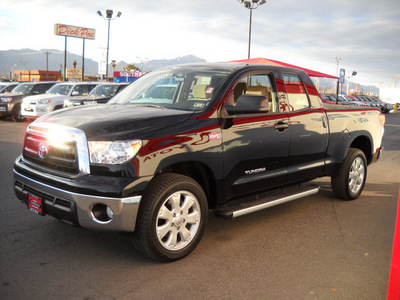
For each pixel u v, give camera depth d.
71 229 4.24
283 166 4.47
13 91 18.59
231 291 3.03
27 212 4.78
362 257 3.70
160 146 3.33
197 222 3.64
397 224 1.97
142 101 4.29
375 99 37.78
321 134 4.89
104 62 38.78
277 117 4.33
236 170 3.95
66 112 3.88
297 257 3.67
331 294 3.01
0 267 3.34
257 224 4.56
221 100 3.85
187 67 4.56
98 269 3.35
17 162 3.88
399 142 13.16
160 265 3.45
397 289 1.96
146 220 3.26
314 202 5.50
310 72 18.66
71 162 3.32
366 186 6.59
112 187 3.12
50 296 2.90
